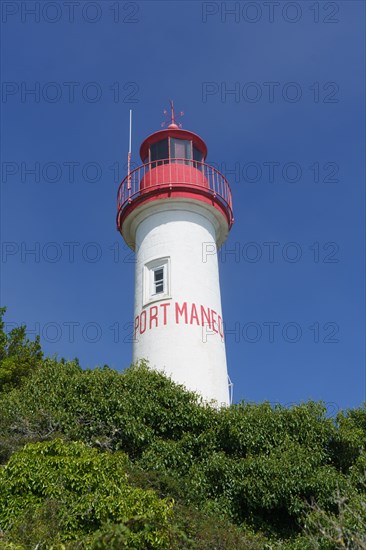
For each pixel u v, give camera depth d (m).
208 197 23.41
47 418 16.17
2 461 14.45
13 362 22.12
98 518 10.88
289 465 14.88
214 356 20.77
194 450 16.34
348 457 16.52
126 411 16.61
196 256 22.38
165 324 20.77
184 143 24.78
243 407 17.44
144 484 14.45
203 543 12.45
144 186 23.78
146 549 10.56
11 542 10.05
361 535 11.43
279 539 14.41
